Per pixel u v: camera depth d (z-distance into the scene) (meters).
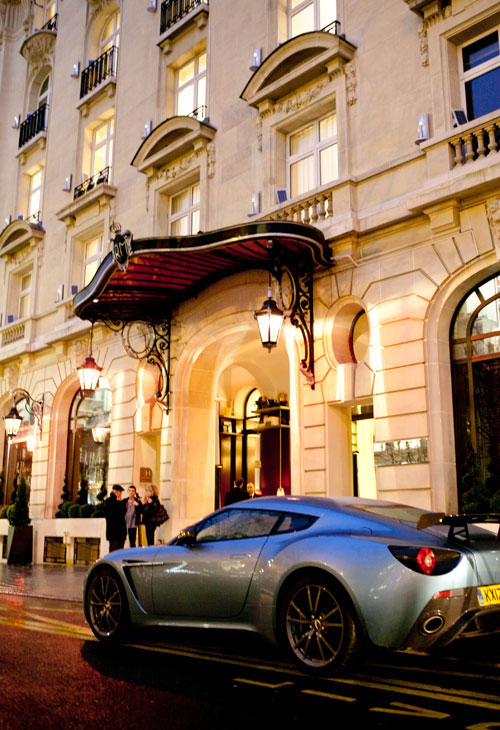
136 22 18.81
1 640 6.46
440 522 4.88
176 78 17.48
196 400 15.04
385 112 11.75
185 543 6.03
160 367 15.37
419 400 10.34
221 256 12.27
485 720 3.84
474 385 10.24
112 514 12.51
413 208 10.59
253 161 14.07
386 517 5.37
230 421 17.67
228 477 17.28
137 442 16.08
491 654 5.61
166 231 16.52
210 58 15.80
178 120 15.59
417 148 11.11
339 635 4.74
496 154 9.86
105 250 18.03
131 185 17.59
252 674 5.01
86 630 7.09
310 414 11.98
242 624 5.41
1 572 14.91
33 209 23.28
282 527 5.55
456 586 4.65
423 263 10.66
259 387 17.17
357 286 11.52
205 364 15.08
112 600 6.44
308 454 11.88
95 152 20.34
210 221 14.90
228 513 6.04
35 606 9.20
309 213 12.54
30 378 20.91
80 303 14.19
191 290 14.55
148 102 17.62
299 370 12.34
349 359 11.91
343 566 4.77
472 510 9.13
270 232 10.93
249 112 14.39
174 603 5.92
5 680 4.86
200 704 4.22
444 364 10.38
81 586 11.77
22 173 23.59
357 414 12.54
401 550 4.69
